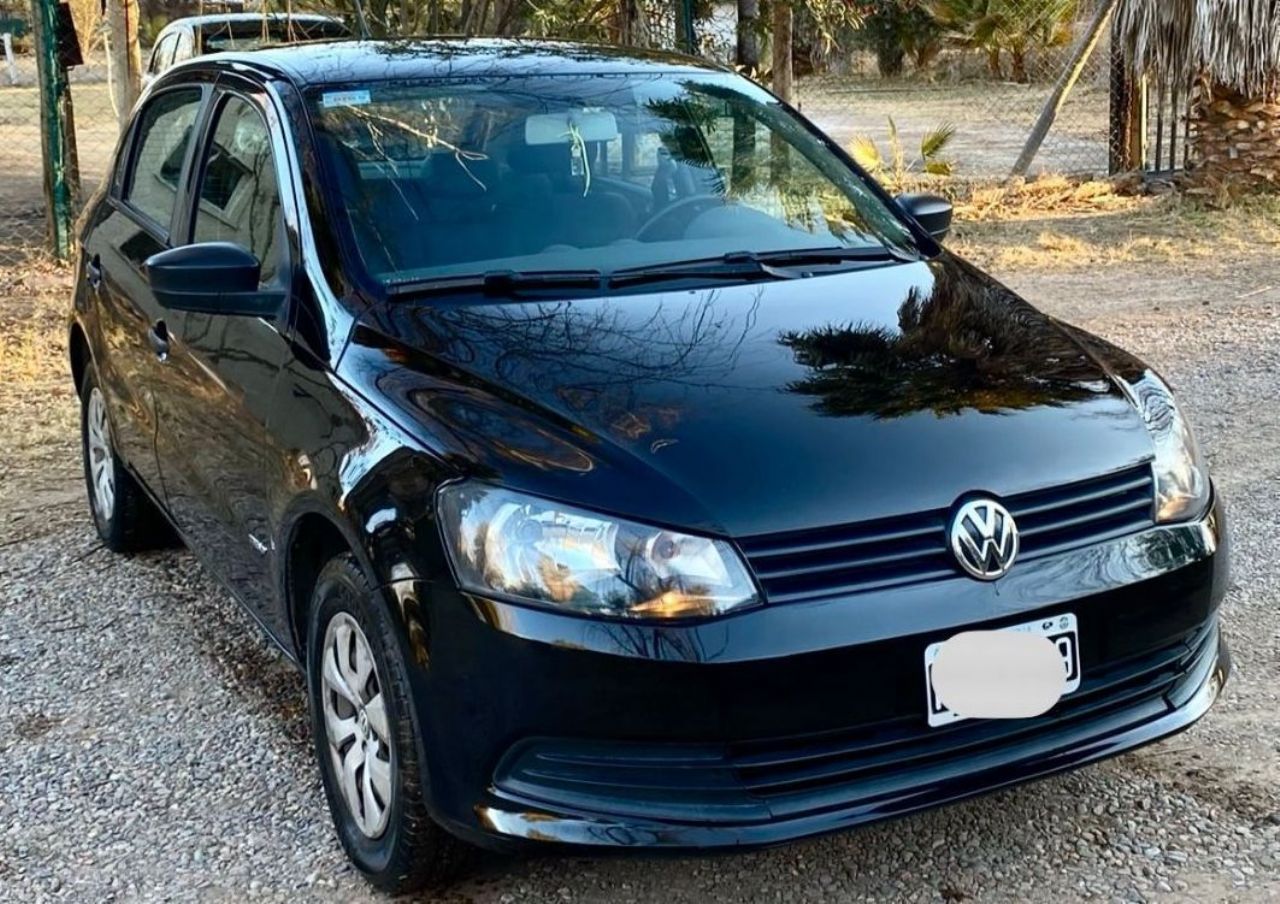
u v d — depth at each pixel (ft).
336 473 10.03
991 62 102.22
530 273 11.85
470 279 11.71
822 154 14.79
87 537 18.06
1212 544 10.27
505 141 13.15
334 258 11.69
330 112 12.96
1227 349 25.48
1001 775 9.30
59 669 14.24
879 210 14.20
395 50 14.52
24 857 10.92
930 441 9.54
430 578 9.08
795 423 9.59
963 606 9.00
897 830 10.87
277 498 11.05
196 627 15.20
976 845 10.64
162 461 14.60
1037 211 40.88
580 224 12.62
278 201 12.48
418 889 10.15
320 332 11.26
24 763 12.35
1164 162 47.88
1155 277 32.14
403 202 12.31
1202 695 10.31
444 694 9.04
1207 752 11.87
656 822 8.76
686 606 8.66
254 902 10.26
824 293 11.93
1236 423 21.07
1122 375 11.19
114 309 15.62
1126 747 9.71
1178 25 39.93
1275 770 11.53
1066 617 9.33
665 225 12.90
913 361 10.66
